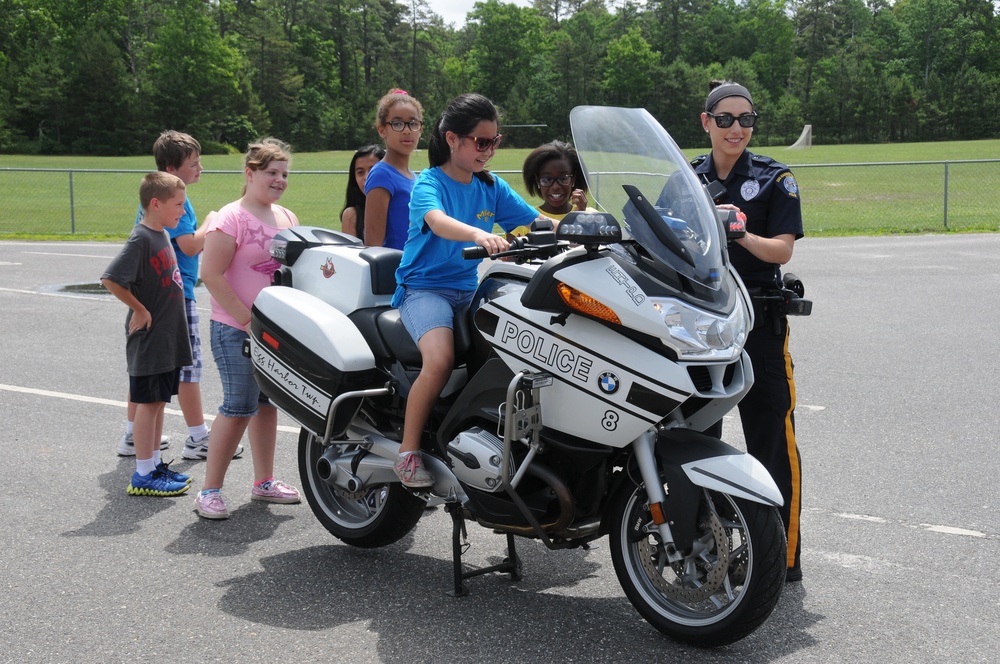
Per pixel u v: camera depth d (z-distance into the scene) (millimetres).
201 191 39156
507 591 4410
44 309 11555
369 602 4289
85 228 24219
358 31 144125
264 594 4367
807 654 3783
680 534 3662
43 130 104625
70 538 5012
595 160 3834
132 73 110938
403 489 4684
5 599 4289
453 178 4406
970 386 7961
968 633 3953
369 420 4586
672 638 3889
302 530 5180
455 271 4348
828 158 67875
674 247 3654
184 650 3838
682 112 137500
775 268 4523
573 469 3920
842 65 127812
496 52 149000
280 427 7035
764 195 4445
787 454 4488
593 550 4918
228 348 5242
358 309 4648
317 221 26641
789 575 4453
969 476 5863
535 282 3732
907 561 4688
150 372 5535
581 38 142625
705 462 3666
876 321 10812
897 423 6965
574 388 3742
